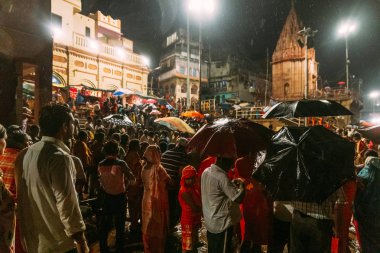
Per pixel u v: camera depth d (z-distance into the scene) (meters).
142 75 31.73
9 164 3.58
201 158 5.84
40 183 2.41
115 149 5.22
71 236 2.42
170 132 15.22
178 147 5.93
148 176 5.00
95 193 8.16
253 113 25.86
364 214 3.96
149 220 4.90
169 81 44.44
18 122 8.68
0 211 2.65
